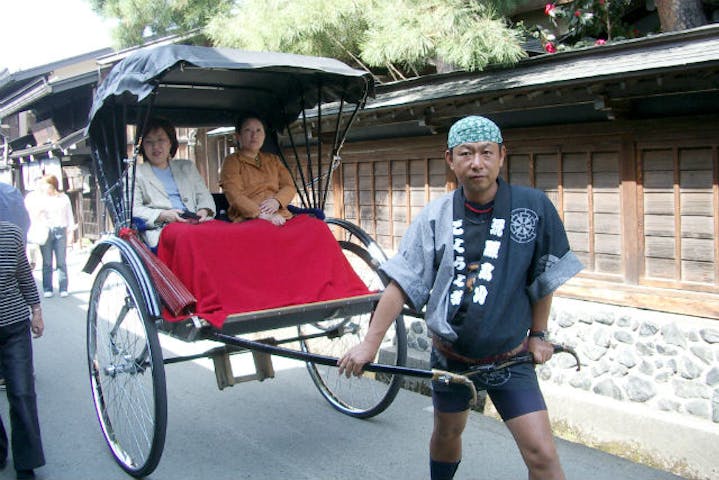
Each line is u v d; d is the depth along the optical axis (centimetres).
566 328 460
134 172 387
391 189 600
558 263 238
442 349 256
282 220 415
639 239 425
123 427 427
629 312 427
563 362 463
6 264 338
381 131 601
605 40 607
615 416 412
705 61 333
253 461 384
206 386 523
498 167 236
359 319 501
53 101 1677
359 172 634
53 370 568
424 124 511
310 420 448
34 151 1590
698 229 399
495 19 524
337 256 412
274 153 519
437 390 265
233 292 362
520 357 244
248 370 567
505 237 236
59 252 916
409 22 484
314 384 526
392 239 605
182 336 348
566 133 454
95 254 425
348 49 614
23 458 348
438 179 552
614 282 442
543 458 233
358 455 391
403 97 516
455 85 490
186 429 433
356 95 446
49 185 911
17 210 498
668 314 411
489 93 434
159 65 348
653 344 415
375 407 437
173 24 789
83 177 1588
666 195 412
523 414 238
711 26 384
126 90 368
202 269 360
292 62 387
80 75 1427
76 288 996
